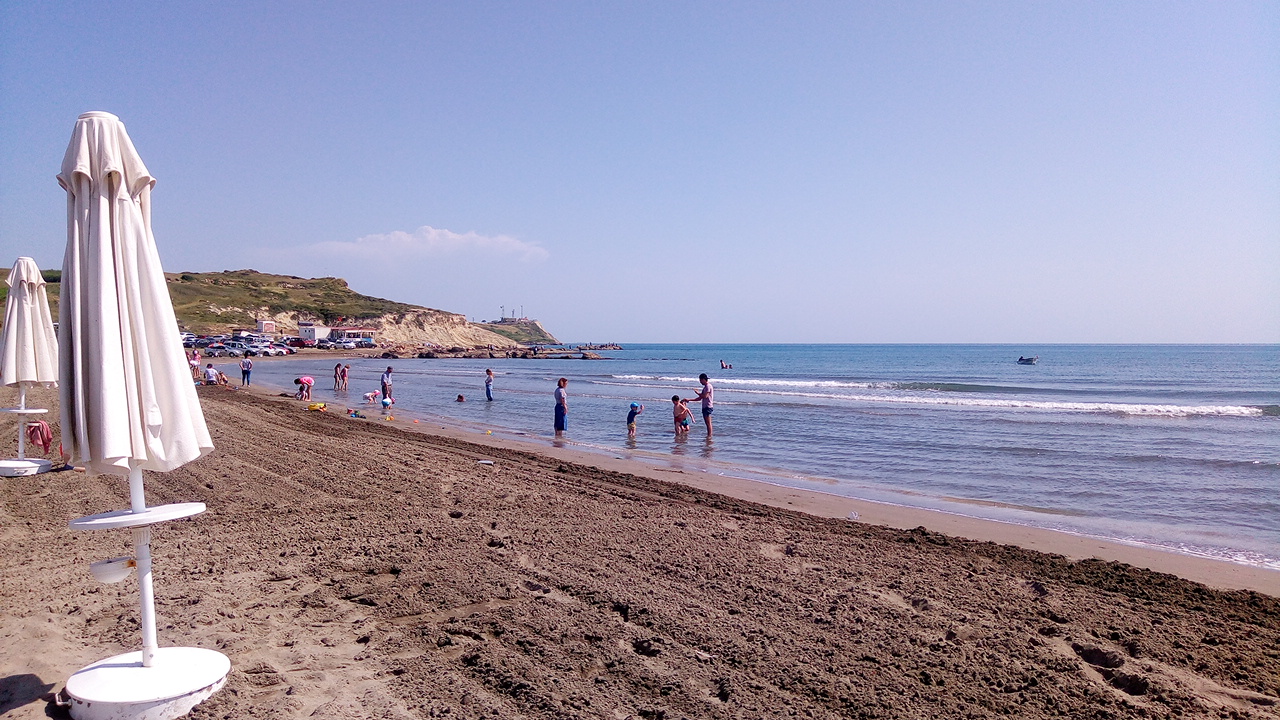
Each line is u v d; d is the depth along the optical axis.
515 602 5.52
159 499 9.04
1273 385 46.56
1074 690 4.25
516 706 3.86
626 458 15.55
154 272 3.48
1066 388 43.19
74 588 5.62
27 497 8.89
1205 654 4.91
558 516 8.61
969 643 4.93
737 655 4.62
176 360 3.52
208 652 4.11
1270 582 7.07
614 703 3.93
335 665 4.32
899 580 6.42
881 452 16.83
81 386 3.27
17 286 9.70
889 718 3.87
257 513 8.37
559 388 19.89
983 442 18.55
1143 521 9.95
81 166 3.26
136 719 3.50
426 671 4.27
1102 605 5.89
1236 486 12.62
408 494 9.71
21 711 3.67
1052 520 9.95
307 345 114.62
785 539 7.89
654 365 94.69
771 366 88.06
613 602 5.55
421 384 46.91
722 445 18.02
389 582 5.94
